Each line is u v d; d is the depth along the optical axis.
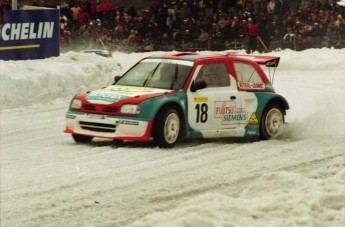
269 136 18.44
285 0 53.28
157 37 53.81
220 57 18.02
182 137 17.00
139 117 16.39
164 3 54.78
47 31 30.00
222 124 17.62
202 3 54.47
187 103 17.00
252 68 18.50
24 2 53.78
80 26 52.16
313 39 51.66
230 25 52.84
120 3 59.81
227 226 8.54
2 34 28.28
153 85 17.44
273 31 51.97
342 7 52.72
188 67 17.44
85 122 17.06
